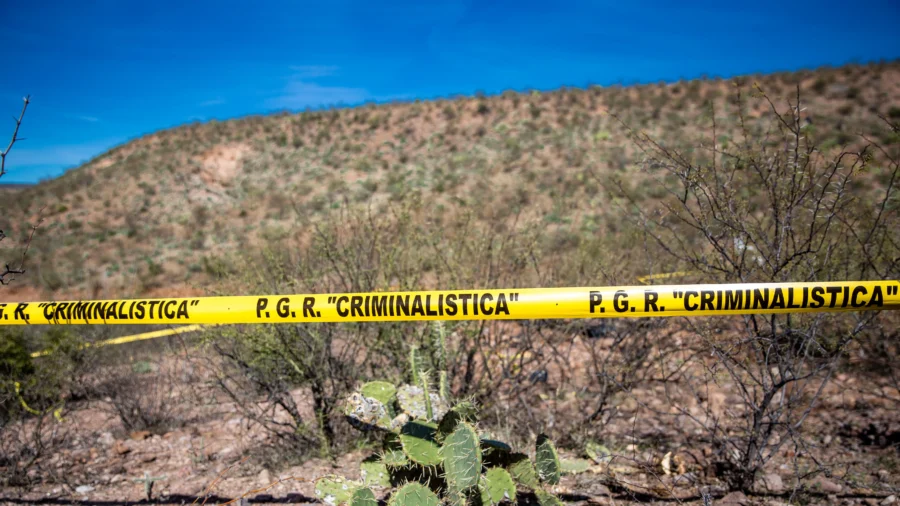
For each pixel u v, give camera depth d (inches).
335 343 195.9
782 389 139.8
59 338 219.6
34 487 160.9
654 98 1412.4
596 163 1093.1
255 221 1104.8
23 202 1257.4
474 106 1577.3
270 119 1707.7
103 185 1349.7
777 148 130.3
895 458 140.2
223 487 152.9
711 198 129.1
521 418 168.6
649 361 194.1
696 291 103.3
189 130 1670.8
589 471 146.2
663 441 159.5
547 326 186.2
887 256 142.6
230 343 174.1
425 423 114.4
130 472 168.4
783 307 102.2
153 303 122.6
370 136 1529.3
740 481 134.0
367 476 119.2
